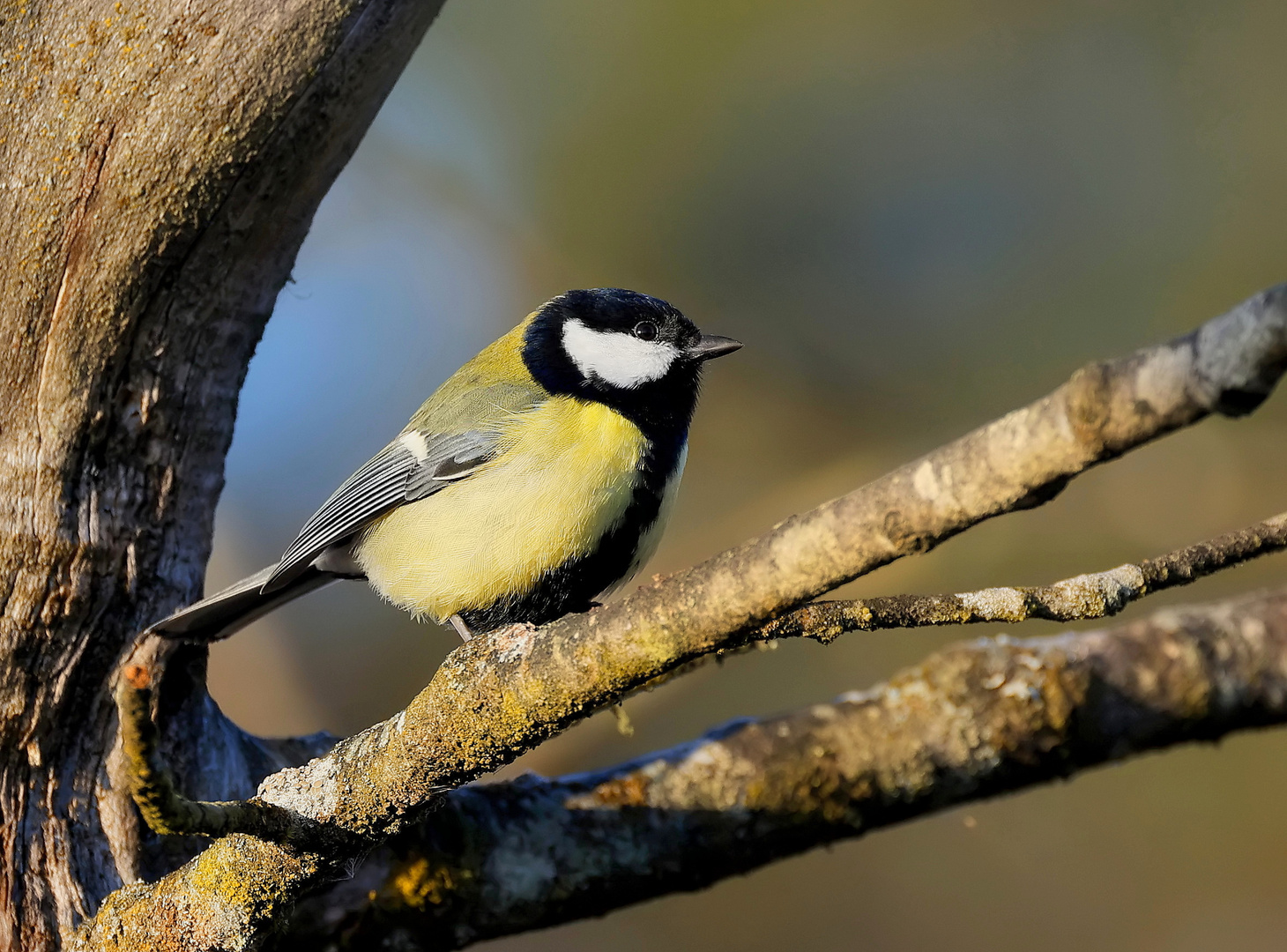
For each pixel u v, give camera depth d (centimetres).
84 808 568
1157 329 1161
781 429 1223
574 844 632
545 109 1238
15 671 558
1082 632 731
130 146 540
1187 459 1134
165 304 567
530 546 729
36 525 558
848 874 1095
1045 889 1062
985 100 1196
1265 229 1141
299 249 605
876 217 1204
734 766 666
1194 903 1038
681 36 1198
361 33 548
